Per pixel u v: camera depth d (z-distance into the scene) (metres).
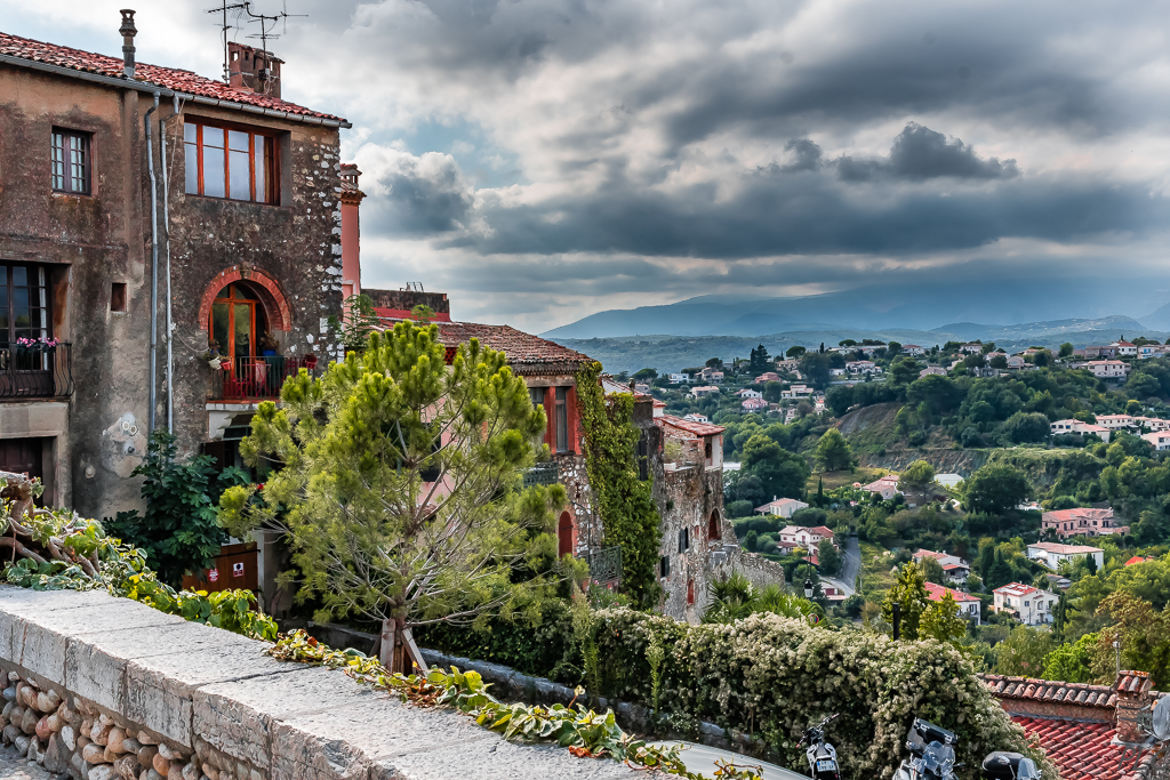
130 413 21.03
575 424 30.02
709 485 40.97
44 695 6.78
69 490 20.12
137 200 21.14
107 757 6.15
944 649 13.49
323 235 24.44
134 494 21.05
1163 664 49.97
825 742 13.23
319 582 16.28
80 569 8.55
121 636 6.52
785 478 189.12
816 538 155.50
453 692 5.18
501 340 31.00
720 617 27.42
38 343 19.67
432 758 4.38
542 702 17.88
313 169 24.22
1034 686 21.03
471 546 16.14
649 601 32.69
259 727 4.95
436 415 16.11
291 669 5.75
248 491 16.39
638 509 32.41
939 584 141.38
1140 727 18.56
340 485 14.80
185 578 21.91
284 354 23.59
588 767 4.31
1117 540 161.38
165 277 21.53
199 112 22.08
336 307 24.73
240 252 22.86
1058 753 18.42
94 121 20.53
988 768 11.25
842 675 14.26
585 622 17.50
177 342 21.80
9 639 7.16
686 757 11.48
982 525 172.50
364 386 15.07
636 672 16.98
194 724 5.39
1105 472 185.00
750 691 15.30
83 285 20.38
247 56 27.47
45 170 19.80
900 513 173.38
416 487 16.05
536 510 16.00
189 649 6.19
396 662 16.86
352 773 4.38
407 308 35.25
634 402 34.06
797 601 27.23
